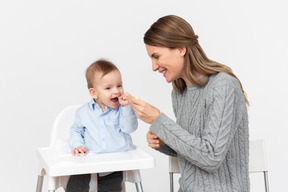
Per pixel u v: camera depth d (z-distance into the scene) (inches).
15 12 90.1
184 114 56.6
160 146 60.6
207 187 51.9
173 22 51.4
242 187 52.3
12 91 90.2
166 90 92.1
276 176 94.3
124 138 60.3
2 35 89.7
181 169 55.0
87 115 61.6
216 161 48.3
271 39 93.6
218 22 93.0
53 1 91.0
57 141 62.6
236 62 93.0
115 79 60.2
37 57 90.7
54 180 51.2
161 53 51.6
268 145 93.9
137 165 51.1
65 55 91.4
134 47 92.3
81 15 91.7
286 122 94.0
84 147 58.5
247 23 93.3
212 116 49.1
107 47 92.2
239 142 52.0
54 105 91.4
